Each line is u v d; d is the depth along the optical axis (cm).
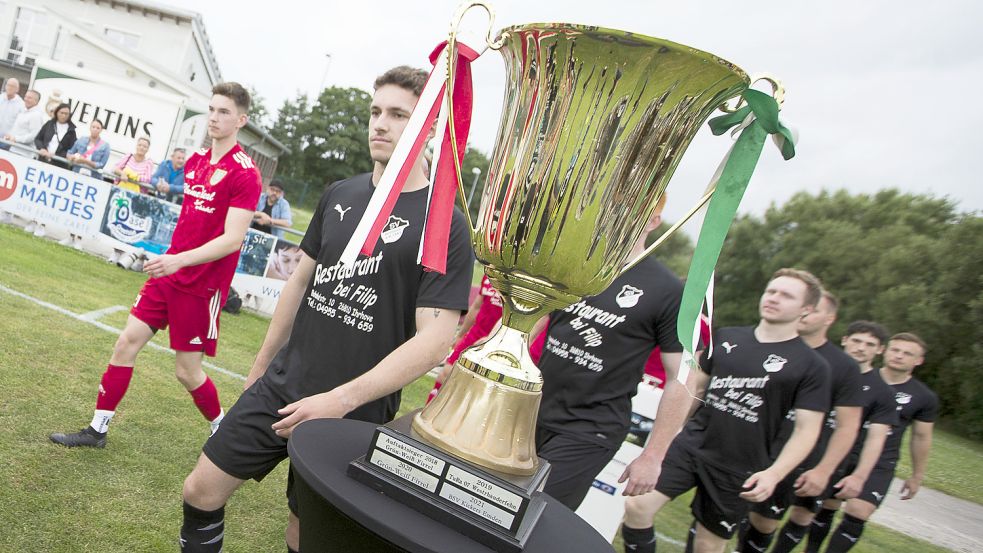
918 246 3456
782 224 4459
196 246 325
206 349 335
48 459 300
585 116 101
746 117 128
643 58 96
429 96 122
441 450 104
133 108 1273
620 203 105
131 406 398
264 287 819
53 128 1030
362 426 135
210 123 313
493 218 109
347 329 190
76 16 2711
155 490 304
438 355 166
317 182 7338
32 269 677
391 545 90
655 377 383
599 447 265
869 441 454
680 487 336
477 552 92
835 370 374
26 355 425
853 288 3738
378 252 187
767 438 331
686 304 125
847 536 492
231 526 304
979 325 2977
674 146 106
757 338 338
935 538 807
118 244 848
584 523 123
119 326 564
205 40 2877
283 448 195
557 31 97
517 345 117
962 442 2680
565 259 105
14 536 235
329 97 7250
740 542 429
